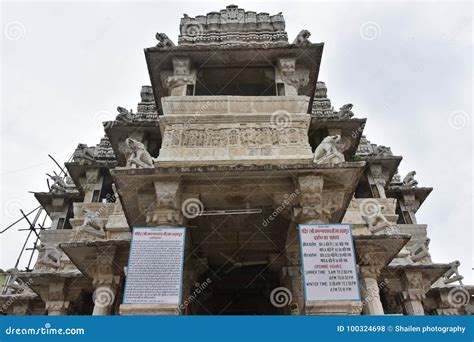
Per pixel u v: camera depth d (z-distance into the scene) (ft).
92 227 61.11
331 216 45.70
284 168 43.04
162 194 43.06
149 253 38.96
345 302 36.29
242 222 53.83
